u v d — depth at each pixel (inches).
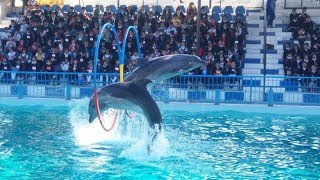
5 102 682.8
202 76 658.8
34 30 856.9
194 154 400.8
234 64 730.8
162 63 361.1
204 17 846.5
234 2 1021.8
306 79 664.4
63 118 575.8
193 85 666.2
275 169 359.9
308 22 839.1
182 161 377.4
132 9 904.9
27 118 576.7
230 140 461.1
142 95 358.3
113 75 683.4
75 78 714.2
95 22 857.5
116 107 365.1
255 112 631.8
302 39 802.2
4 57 810.2
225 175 342.3
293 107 629.3
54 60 786.2
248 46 840.3
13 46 841.5
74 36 839.7
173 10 932.0
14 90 695.1
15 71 705.6
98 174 340.5
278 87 653.9
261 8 985.5
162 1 1048.2
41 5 1007.0
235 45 780.0
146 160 378.6
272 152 413.4
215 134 489.4
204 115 611.2
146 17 859.4
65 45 825.5
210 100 658.8
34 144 434.0
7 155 393.7
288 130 517.0
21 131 495.8
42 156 390.6
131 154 396.2
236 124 550.3
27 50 828.6
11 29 892.6
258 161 382.3
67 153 400.5
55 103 671.1
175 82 675.4
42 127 517.3
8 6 1026.7
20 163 368.8
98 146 425.4
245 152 411.8
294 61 741.3
